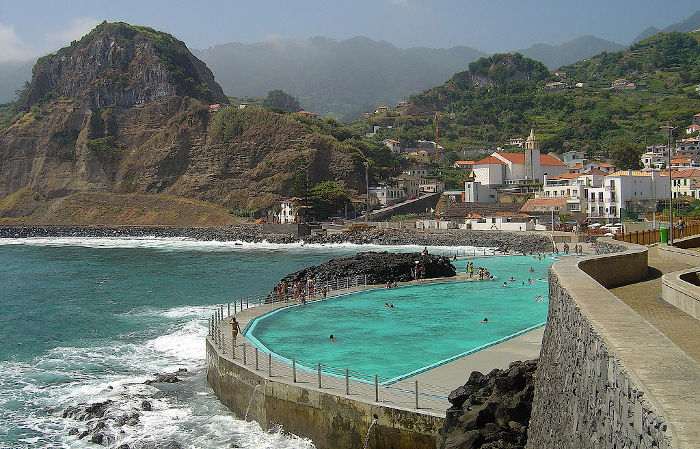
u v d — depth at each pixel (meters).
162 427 34.91
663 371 10.38
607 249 65.44
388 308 59.44
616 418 11.05
